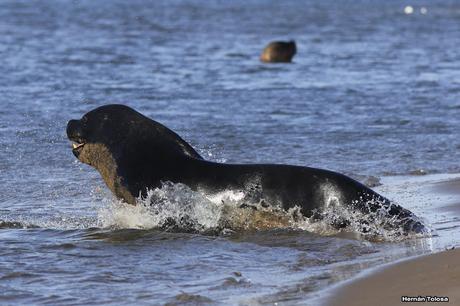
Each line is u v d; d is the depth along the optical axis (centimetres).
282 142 5794
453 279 2803
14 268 3111
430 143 5800
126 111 4012
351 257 3288
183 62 10906
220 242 3531
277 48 11156
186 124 6425
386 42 14650
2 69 9488
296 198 3744
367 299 2688
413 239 3538
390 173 4956
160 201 3831
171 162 3884
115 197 4028
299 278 2991
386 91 8344
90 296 2819
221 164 3884
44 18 19400
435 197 4303
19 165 5088
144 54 11750
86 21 18825
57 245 3444
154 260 3247
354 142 5819
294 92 8231
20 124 6334
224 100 7681
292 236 3631
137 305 2730
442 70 10275
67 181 4747
